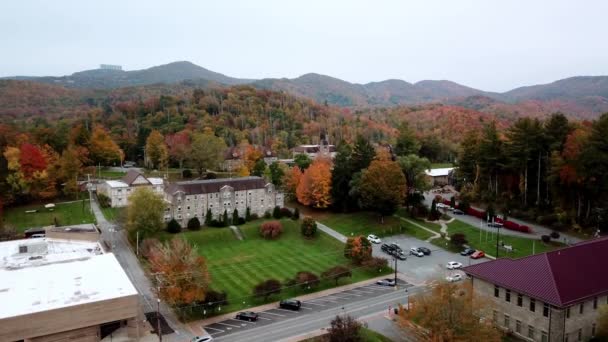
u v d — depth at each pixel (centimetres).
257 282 8156
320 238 10694
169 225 10388
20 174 11925
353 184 12044
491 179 12362
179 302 6719
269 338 6122
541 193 11362
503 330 5988
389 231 10988
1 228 9775
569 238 9562
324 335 5944
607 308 5391
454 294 5109
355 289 7938
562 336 5428
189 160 16288
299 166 15238
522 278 5872
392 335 6119
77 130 17000
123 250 9331
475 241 9969
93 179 14750
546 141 11050
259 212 12144
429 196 13862
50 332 5362
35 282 6266
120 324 6228
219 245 10181
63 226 10244
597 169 9188
